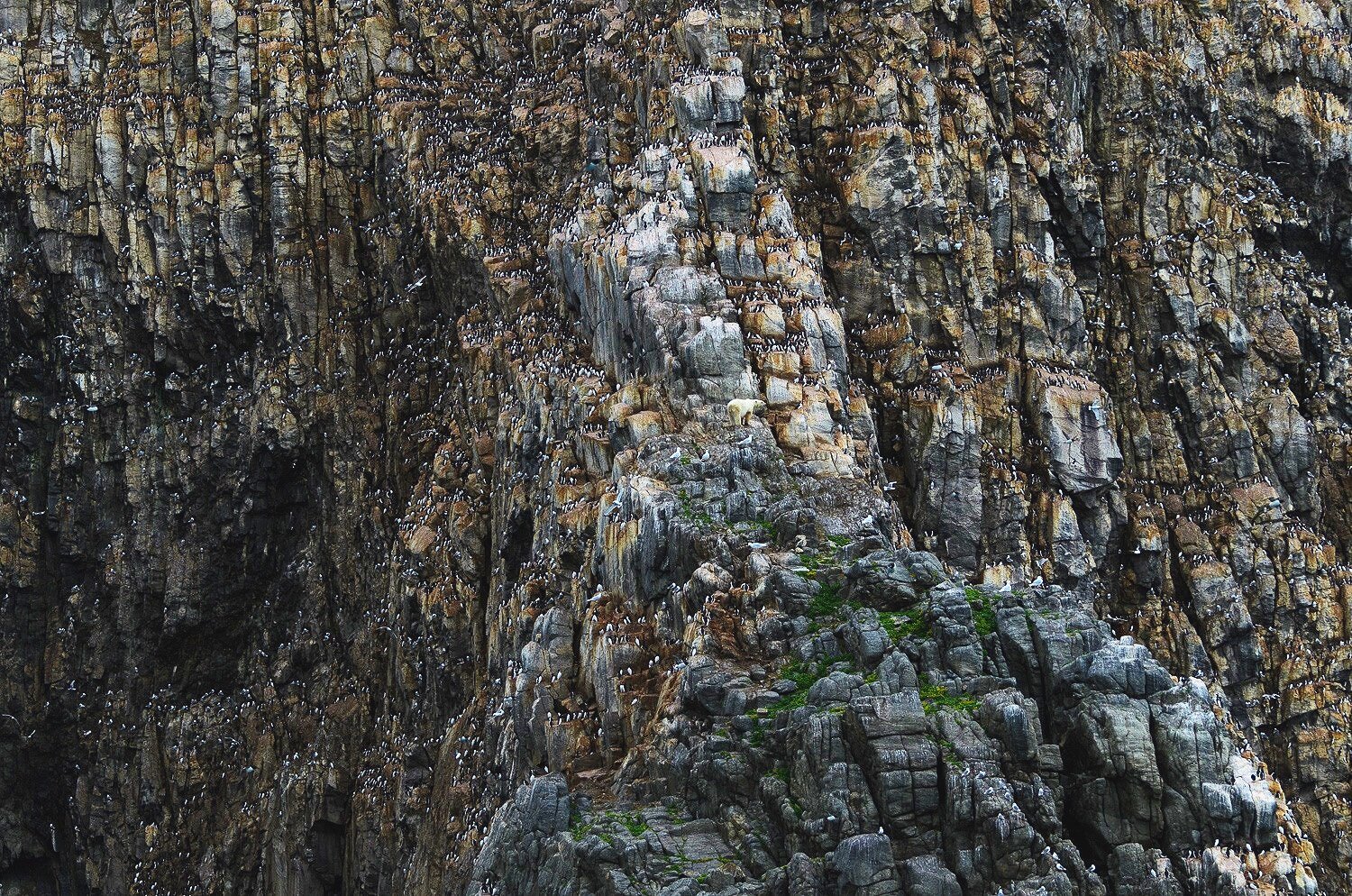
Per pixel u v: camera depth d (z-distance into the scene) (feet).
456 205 343.87
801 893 200.64
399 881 311.27
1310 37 357.00
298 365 364.99
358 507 354.74
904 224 318.65
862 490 268.41
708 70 313.73
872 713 210.38
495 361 322.75
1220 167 349.61
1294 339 337.72
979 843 202.69
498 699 286.87
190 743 366.43
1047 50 338.75
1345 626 325.42
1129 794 212.64
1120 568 321.73
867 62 326.65
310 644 358.02
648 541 258.37
